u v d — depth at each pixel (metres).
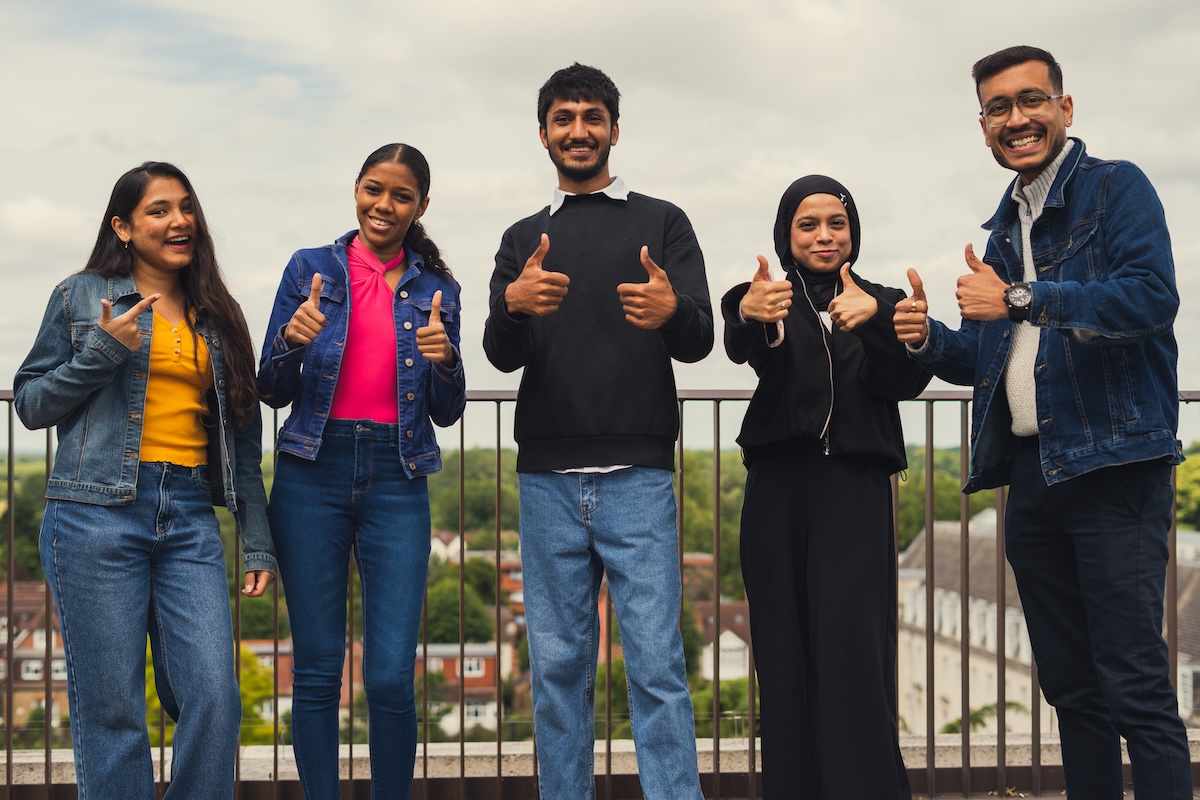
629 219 2.44
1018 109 2.26
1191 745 3.10
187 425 2.21
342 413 2.36
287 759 3.15
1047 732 3.33
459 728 3.01
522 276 2.21
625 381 2.35
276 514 2.37
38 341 2.17
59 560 2.10
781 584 2.38
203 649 2.14
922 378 2.41
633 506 2.35
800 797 2.35
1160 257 2.11
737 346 2.35
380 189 2.38
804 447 2.39
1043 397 2.21
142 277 2.23
